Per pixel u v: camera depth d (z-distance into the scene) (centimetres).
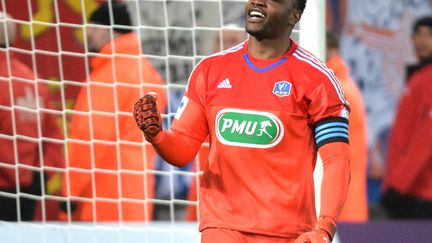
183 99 1377
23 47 2016
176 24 1989
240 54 1363
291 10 1341
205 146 1922
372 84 2530
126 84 1891
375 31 2522
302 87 1327
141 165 1956
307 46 1553
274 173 1338
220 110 1343
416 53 2509
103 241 1877
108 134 1948
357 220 2297
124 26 1877
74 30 2003
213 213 1358
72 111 1902
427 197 2466
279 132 1328
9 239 1869
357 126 2256
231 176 1349
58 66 1989
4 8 1903
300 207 1345
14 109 1955
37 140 1912
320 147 1328
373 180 2497
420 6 2511
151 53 1986
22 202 2014
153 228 1900
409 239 2275
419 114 2491
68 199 1889
